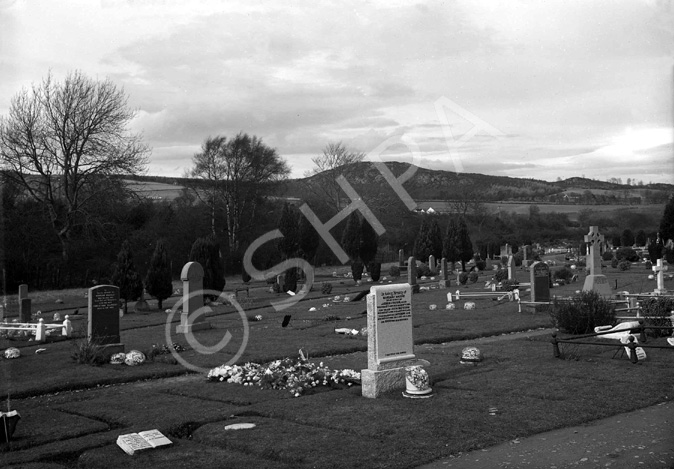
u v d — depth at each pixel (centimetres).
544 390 955
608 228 7106
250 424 820
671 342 1298
